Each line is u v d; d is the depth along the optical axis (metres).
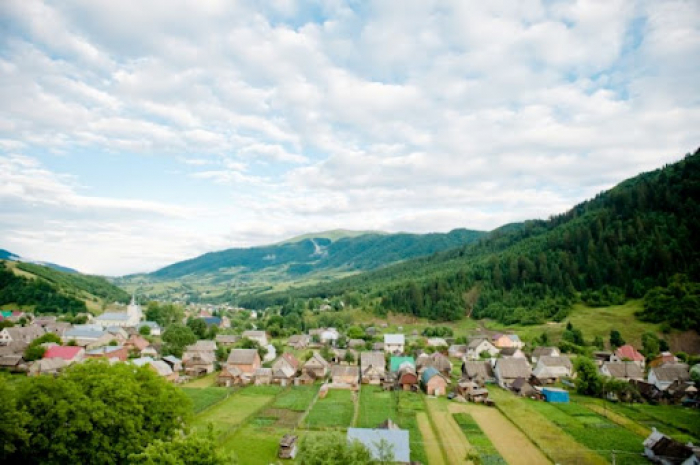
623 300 193.88
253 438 72.38
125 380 56.84
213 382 117.25
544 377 121.94
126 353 147.12
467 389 105.56
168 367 116.62
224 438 70.88
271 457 64.38
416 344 173.25
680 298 169.00
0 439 44.72
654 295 180.25
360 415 87.06
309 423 80.75
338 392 107.88
